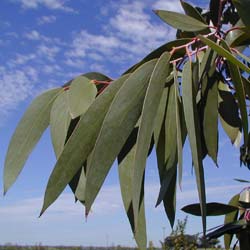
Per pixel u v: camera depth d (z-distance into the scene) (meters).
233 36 0.40
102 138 0.32
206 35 0.39
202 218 0.31
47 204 0.33
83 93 0.37
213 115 0.39
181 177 0.33
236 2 0.35
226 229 0.44
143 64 0.34
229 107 0.42
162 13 0.40
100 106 0.34
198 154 0.32
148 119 0.33
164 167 0.36
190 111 0.33
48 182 0.33
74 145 0.33
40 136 0.39
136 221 0.32
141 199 0.36
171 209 0.38
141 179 0.33
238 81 0.35
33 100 0.39
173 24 0.40
